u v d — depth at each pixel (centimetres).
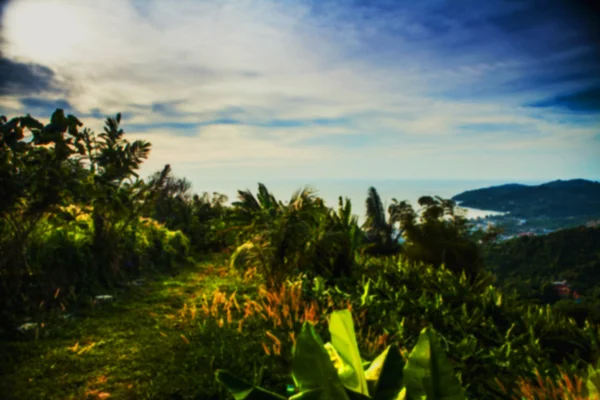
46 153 589
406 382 183
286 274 723
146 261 977
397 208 1745
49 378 402
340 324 205
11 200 536
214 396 368
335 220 892
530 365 417
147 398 364
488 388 389
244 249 738
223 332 525
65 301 627
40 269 622
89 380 401
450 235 1144
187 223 1578
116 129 796
